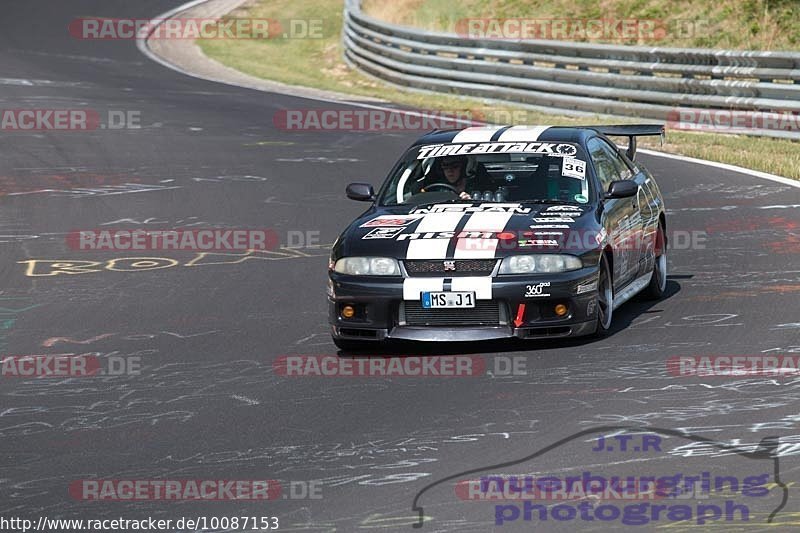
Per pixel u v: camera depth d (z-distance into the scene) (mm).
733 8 94500
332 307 29828
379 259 29344
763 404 24234
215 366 29156
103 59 109875
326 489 20312
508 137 33812
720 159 59656
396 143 67000
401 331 29125
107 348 31391
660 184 54094
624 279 32625
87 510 19797
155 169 60656
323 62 107438
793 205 48125
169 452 22734
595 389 25734
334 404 25516
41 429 24609
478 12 108375
